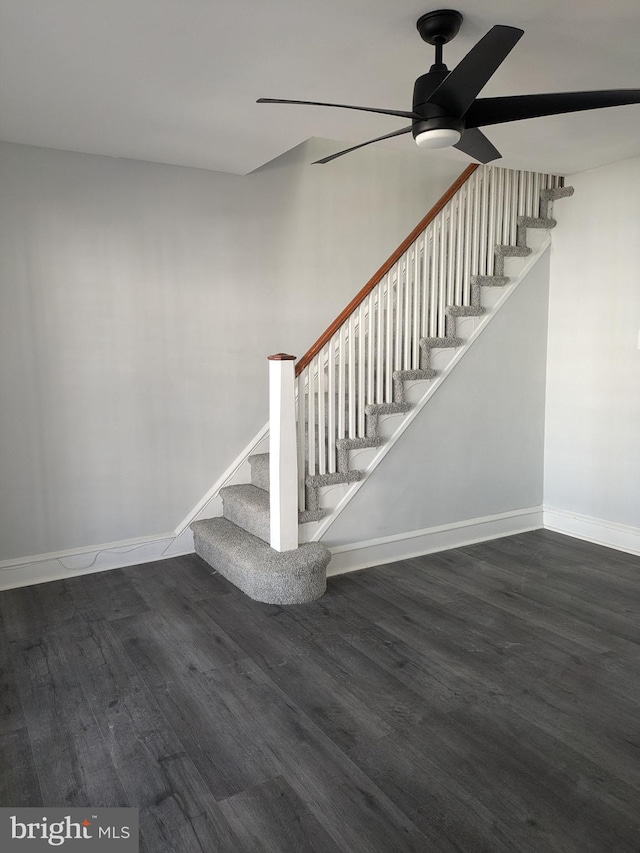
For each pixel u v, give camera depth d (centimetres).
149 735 240
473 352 450
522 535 487
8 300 369
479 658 297
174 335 421
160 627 330
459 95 207
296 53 242
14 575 384
